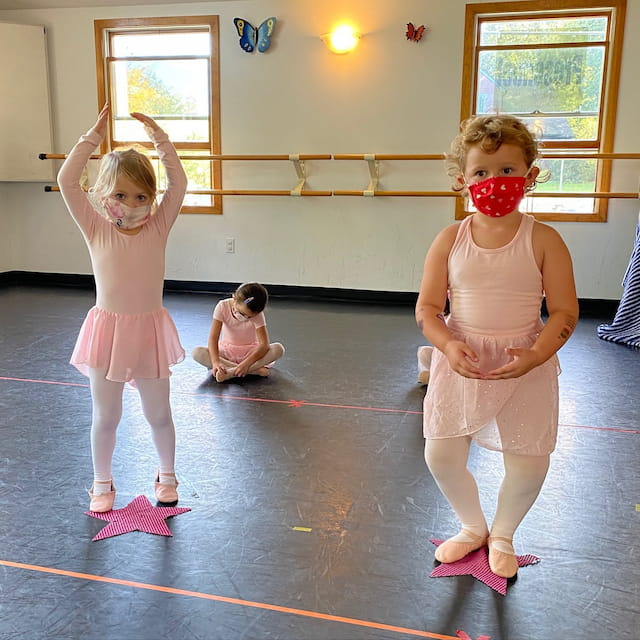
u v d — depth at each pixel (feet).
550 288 4.42
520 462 4.60
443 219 16.42
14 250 19.17
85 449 7.03
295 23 16.29
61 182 5.24
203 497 5.97
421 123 16.10
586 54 15.16
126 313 5.38
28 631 4.12
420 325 4.61
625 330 12.39
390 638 4.09
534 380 4.50
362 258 17.03
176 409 8.33
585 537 5.35
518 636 4.13
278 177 17.11
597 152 15.48
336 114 16.49
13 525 5.44
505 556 4.82
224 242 17.72
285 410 8.34
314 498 5.97
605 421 8.09
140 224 5.41
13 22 17.61
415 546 5.16
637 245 12.33
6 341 11.91
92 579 4.68
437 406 4.71
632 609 4.42
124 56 17.51
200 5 16.65
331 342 12.20
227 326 9.82
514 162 4.25
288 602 4.45
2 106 17.37
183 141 17.61
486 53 15.65
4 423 7.77
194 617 4.28
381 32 15.89
